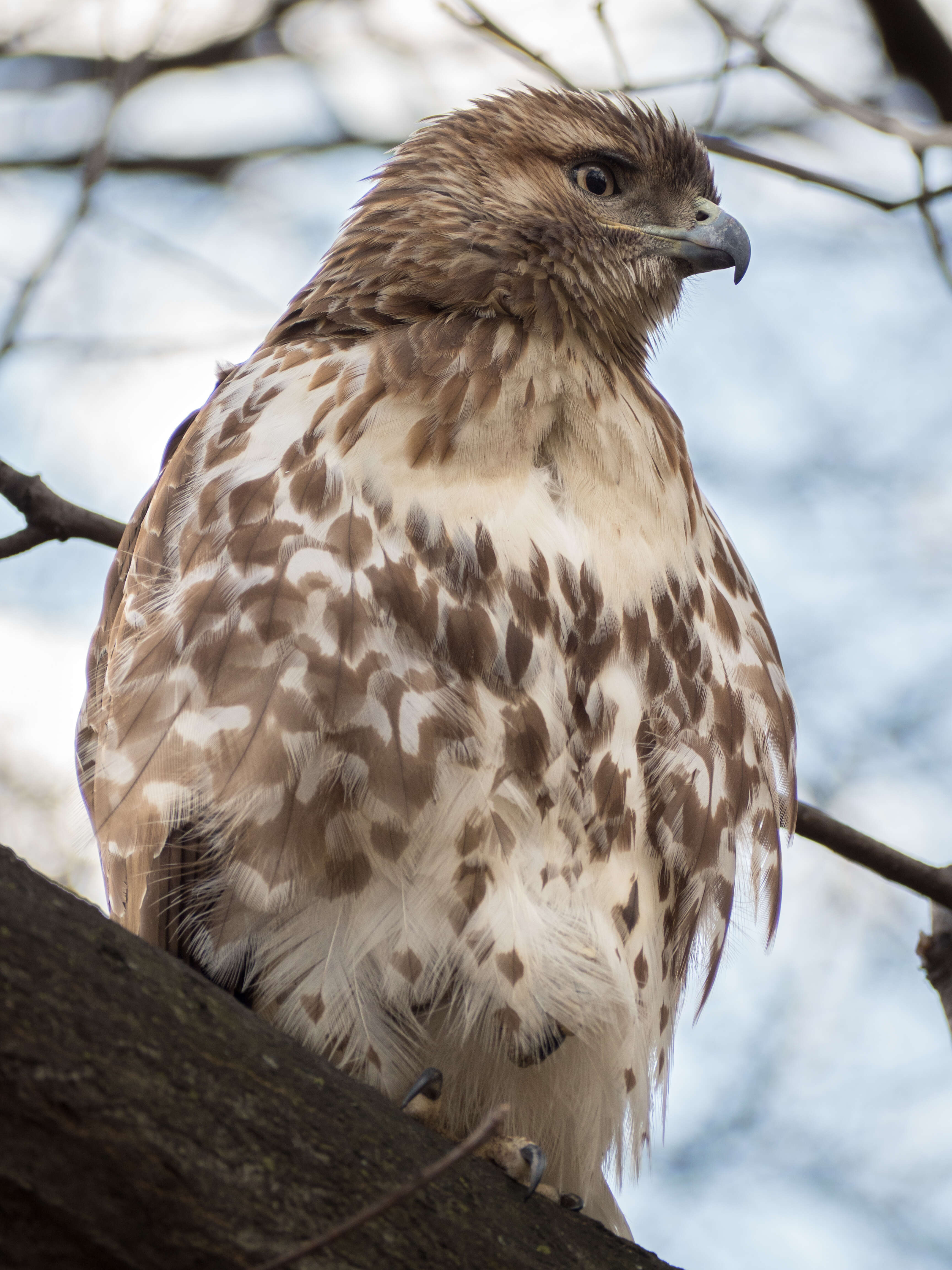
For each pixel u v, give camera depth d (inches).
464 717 252.7
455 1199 200.4
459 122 329.4
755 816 289.3
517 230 305.9
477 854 251.1
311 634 249.0
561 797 260.8
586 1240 211.8
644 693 273.3
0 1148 163.3
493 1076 268.1
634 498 283.0
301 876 248.7
